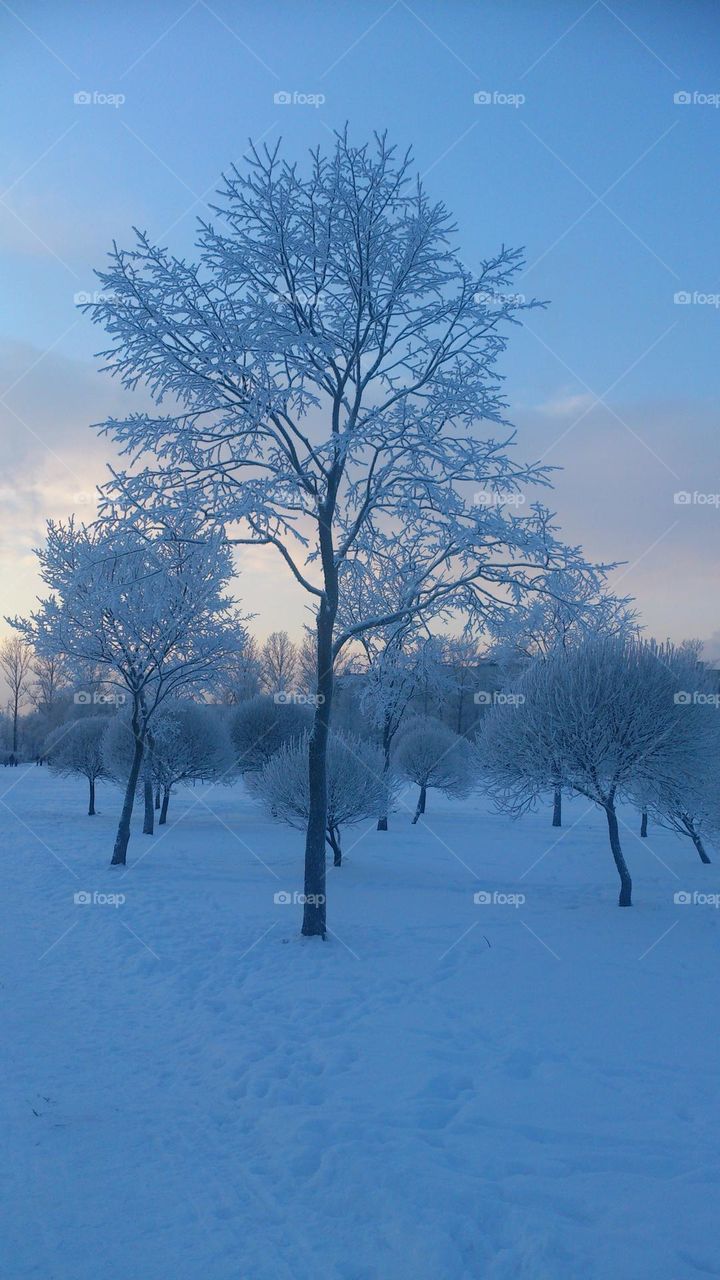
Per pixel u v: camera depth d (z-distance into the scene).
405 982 9.58
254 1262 3.96
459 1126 5.56
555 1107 5.91
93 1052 7.07
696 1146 5.28
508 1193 4.63
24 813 34.28
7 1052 6.90
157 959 10.58
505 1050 7.19
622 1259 3.96
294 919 13.12
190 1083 6.44
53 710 79.31
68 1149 5.16
